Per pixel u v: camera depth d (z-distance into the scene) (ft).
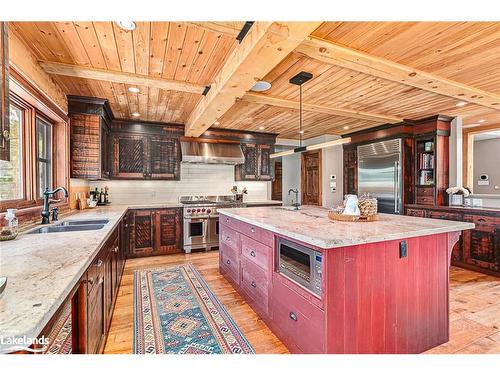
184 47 7.21
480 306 8.86
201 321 7.95
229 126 17.10
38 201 8.82
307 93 10.95
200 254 15.64
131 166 15.35
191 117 13.87
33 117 8.58
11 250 5.01
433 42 7.05
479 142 22.82
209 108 10.73
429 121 15.01
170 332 7.35
